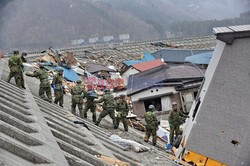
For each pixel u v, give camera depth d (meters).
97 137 12.35
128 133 17.12
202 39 61.88
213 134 12.98
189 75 28.16
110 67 41.12
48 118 11.00
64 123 11.88
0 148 5.68
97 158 8.19
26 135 6.77
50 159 6.20
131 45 55.91
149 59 41.94
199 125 13.10
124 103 17.36
